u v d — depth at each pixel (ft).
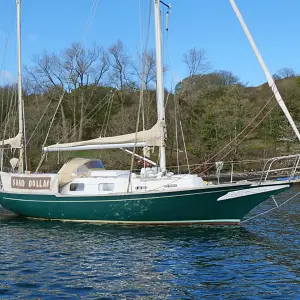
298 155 55.47
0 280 34.63
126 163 127.95
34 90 170.91
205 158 142.61
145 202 55.98
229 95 172.14
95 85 173.78
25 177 65.67
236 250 44.70
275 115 156.76
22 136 73.26
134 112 155.94
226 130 151.23
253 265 38.96
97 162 67.51
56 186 61.98
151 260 40.83
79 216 60.75
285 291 31.83
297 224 61.98
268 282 34.01
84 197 59.26
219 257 41.83
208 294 31.35
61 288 32.68
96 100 178.19
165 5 66.90
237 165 138.62
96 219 59.93
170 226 57.21
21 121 73.26
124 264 39.47
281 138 150.51
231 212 56.13
